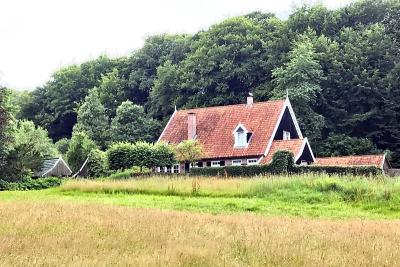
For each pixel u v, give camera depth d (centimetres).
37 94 11631
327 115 8012
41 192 4366
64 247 1222
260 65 8688
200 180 4122
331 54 8162
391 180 3675
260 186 3734
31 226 1543
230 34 9006
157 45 10862
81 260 1052
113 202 3231
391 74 7694
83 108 9400
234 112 6669
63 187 4341
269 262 1102
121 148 5828
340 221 2223
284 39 8681
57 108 11112
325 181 3597
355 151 7450
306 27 8919
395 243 1438
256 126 6325
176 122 6969
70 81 11306
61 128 11244
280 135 6372
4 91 6919
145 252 1166
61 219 1727
